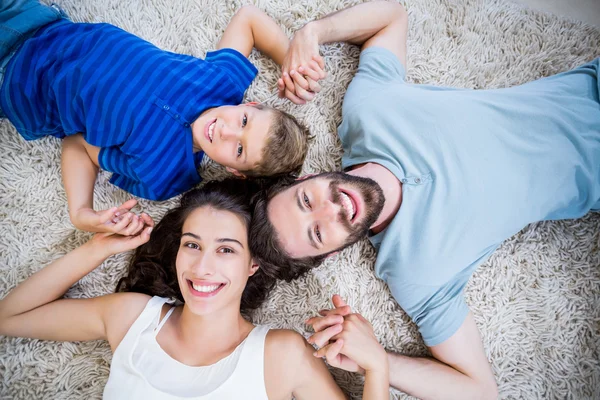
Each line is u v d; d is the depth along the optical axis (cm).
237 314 114
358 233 110
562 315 134
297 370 111
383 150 120
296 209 109
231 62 128
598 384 130
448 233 116
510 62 144
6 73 118
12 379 123
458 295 123
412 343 132
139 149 119
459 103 120
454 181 115
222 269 107
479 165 116
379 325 133
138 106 116
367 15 132
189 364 109
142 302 115
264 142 117
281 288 134
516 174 116
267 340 112
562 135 117
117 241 117
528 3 147
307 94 129
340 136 135
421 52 143
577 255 137
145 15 139
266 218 112
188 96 120
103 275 131
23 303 113
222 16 141
